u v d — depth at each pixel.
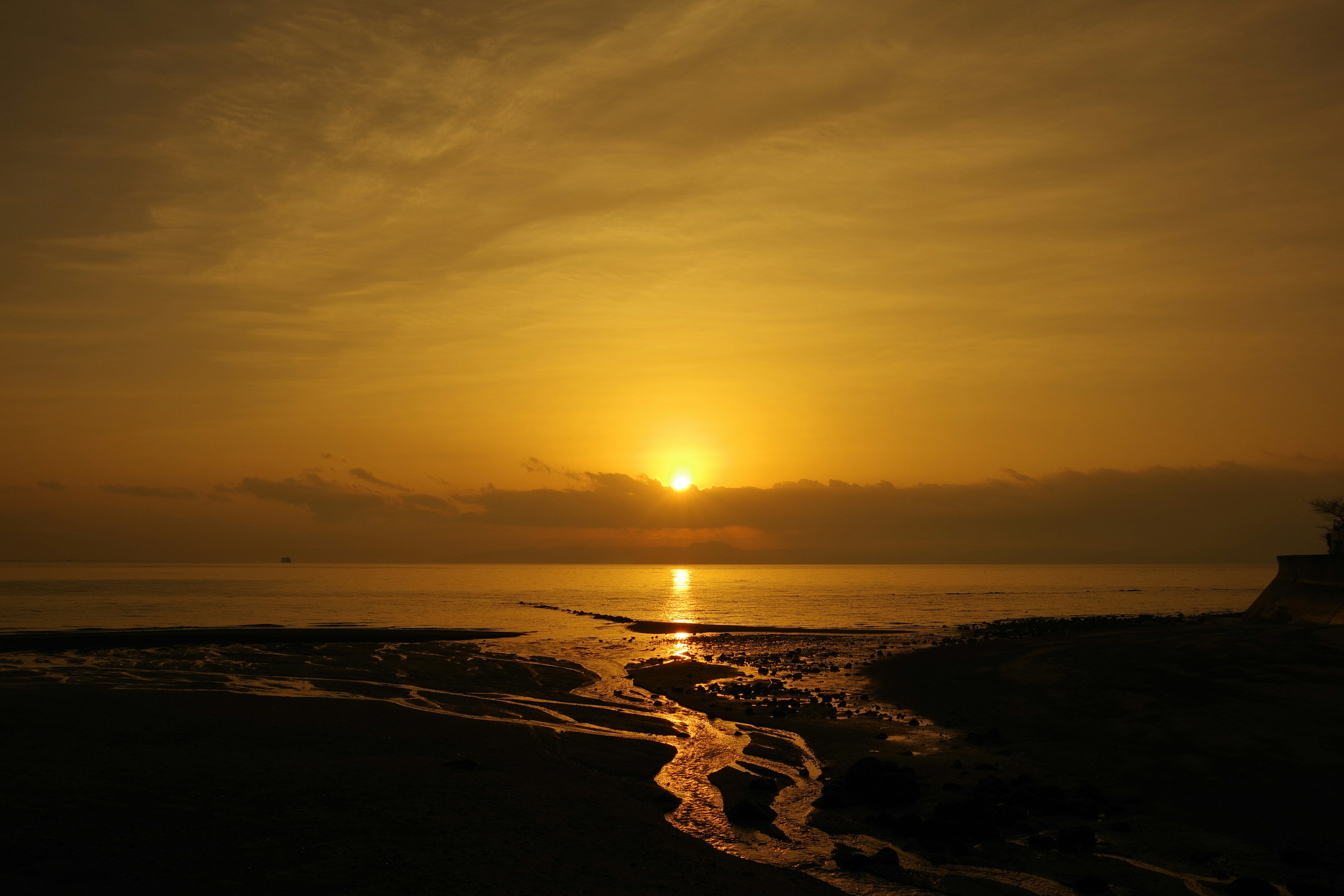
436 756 20.84
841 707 30.67
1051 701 26.81
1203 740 20.34
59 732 20.66
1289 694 22.52
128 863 11.98
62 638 50.66
